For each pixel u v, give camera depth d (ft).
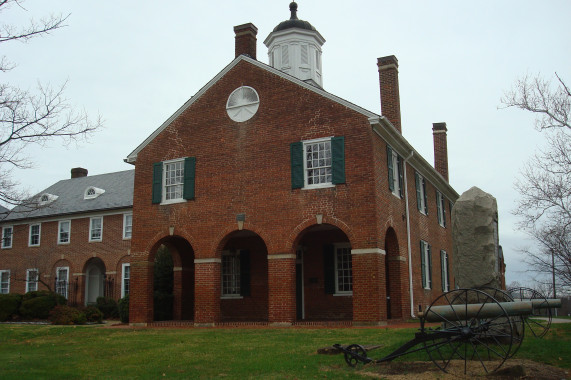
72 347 47.47
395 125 75.72
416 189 79.51
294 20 88.84
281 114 65.10
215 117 69.36
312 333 50.72
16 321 91.66
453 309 30.48
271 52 91.25
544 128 66.74
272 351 40.27
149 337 52.26
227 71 69.62
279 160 64.13
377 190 59.62
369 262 57.57
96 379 31.89
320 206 60.80
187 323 67.15
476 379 28.09
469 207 37.06
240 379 30.32
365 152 59.72
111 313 101.71
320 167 61.77
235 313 76.38
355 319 57.21
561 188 65.82
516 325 36.29
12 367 37.09
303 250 73.72
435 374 29.27
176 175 71.61
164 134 72.74
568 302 118.83
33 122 48.88
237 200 65.82
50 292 97.35
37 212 124.57
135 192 73.31
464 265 36.68
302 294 72.79
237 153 67.00
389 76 77.87
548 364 31.17
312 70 88.07
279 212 62.95
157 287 78.33
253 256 76.84
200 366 35.37
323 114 62.59
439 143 112.37
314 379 29.32
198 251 67.26
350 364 32.86
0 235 128.16
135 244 71.77
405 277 67.67
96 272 120.67
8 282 124.16
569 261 69.82
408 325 57.21
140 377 32.27
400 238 67.15
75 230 117.91
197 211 68.23
